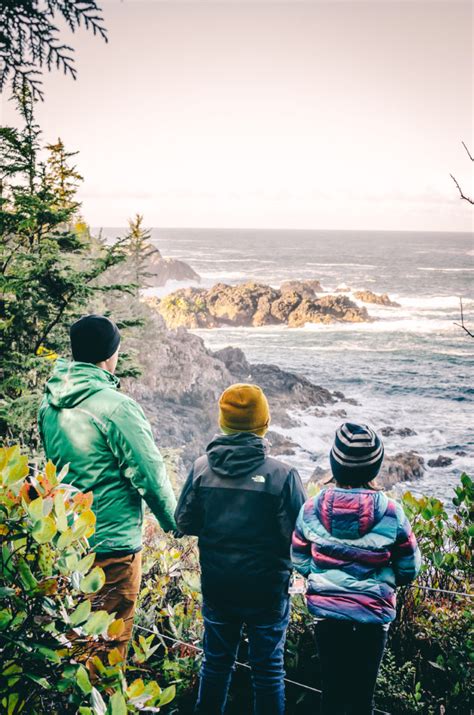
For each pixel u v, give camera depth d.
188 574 3.74
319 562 2.65
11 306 6.49
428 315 108.50
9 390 6.72
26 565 1.87
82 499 2.18
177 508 2.92
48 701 2.05
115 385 2.98
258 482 2.78
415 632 3.59
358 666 2.62
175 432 39.50
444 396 57.88
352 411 52.38
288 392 53.59
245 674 3.48
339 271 175.25
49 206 6.89
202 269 179.88
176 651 3.49
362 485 2.68
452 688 3.23
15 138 6.39
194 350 48.06
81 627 1.96
